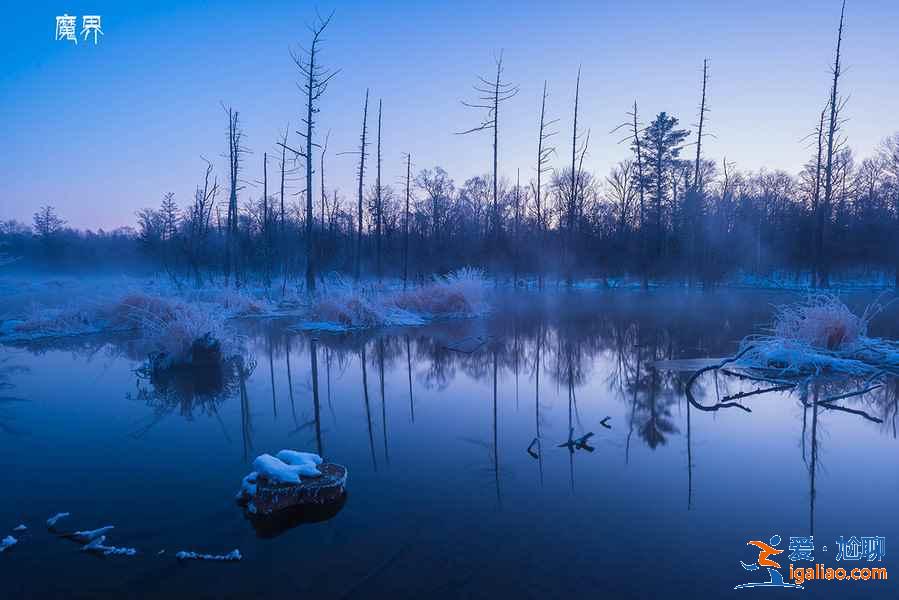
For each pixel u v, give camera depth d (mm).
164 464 4465
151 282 29125
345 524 3318
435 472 4188
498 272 33500
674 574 2736
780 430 5238
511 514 3434
